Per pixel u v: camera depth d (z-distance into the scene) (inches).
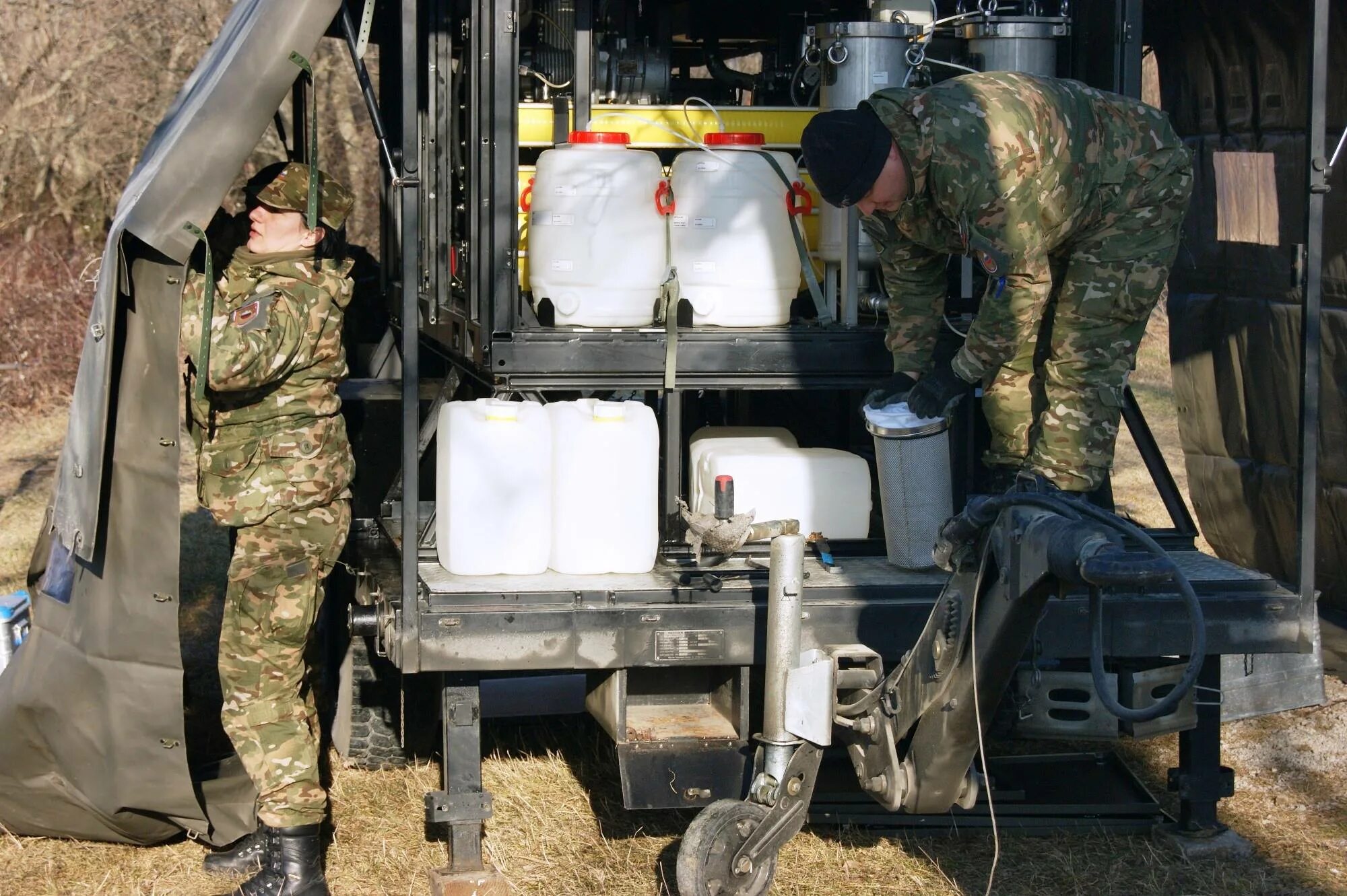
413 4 139.5
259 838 158.2
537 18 198.1
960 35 183.6
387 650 149.2
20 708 152.2
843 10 213.0
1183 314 250.5
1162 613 150.9
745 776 143.9
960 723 131.6
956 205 138.3
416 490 140.3
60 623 150.8
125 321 140.5
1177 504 186.2
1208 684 163.2
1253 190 229.3
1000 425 165.5
